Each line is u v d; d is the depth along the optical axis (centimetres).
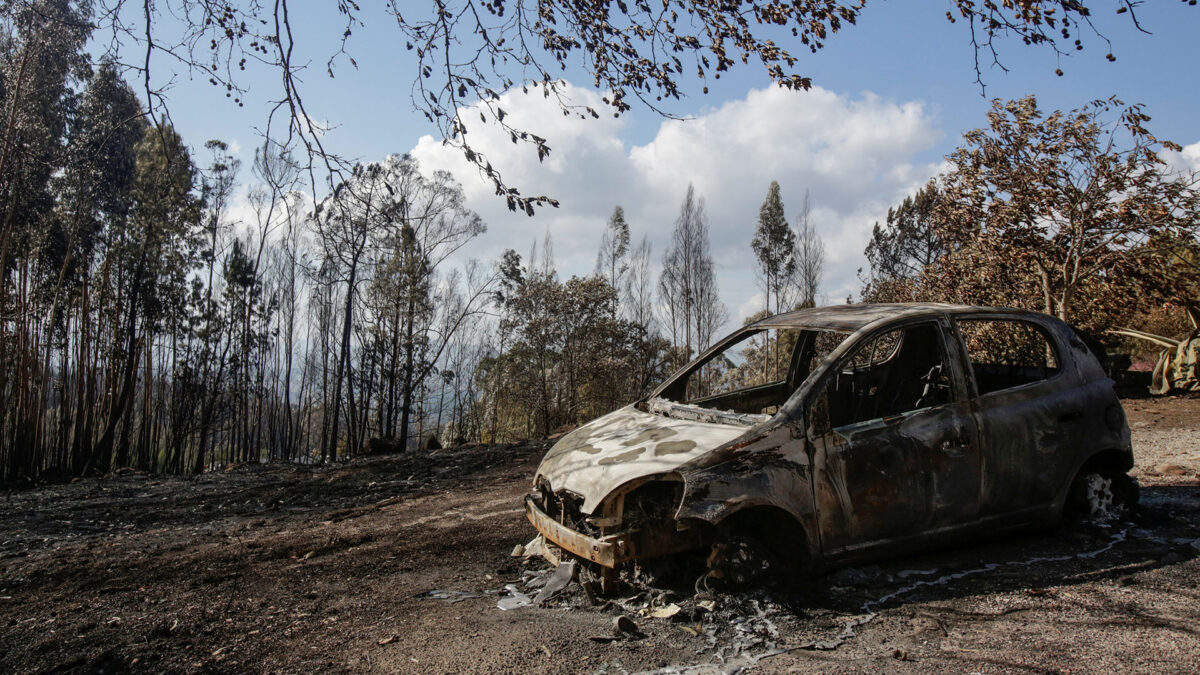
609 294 4072
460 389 4434
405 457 1241
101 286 2794
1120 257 1460
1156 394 1709
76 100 1487
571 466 404
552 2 457
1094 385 477
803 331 560
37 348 2255
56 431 2608
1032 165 1470
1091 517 474
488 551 523
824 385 395
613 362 4025
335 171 407
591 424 475
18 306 2134
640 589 384
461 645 328
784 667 292
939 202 1728
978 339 1085
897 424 406
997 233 1562
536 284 4022
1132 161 1392
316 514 772
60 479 1788
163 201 2588
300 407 4438
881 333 421
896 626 334
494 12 438
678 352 4625
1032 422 443
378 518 712
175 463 3303
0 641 372
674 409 452
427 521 668
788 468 373
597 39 465
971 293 1759
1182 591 359
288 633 364
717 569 363
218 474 1270
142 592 465
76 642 362
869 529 391
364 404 3484
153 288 2952
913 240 4191
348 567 507
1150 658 283
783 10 454
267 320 3841
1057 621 329
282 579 484
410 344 3366
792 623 339
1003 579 393
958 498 416
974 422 424
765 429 376
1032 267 1588
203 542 642
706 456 363
